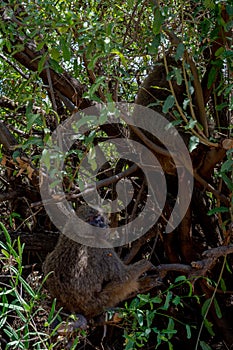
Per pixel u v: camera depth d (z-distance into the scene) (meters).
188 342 5.32
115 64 4.39
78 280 4.07
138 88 5.18
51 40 4.00
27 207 5.26
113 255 4.21
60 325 3.50
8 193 5.02
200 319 5.31
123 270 4.18
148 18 4.51
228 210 3.83
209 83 4.02
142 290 4.25
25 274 5.25
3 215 5.82
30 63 4.51
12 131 5.59
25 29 4.17
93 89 3.25
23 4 4.24
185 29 4.43
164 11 3.67
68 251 4.20
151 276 4.24
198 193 5.24
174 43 3.79
